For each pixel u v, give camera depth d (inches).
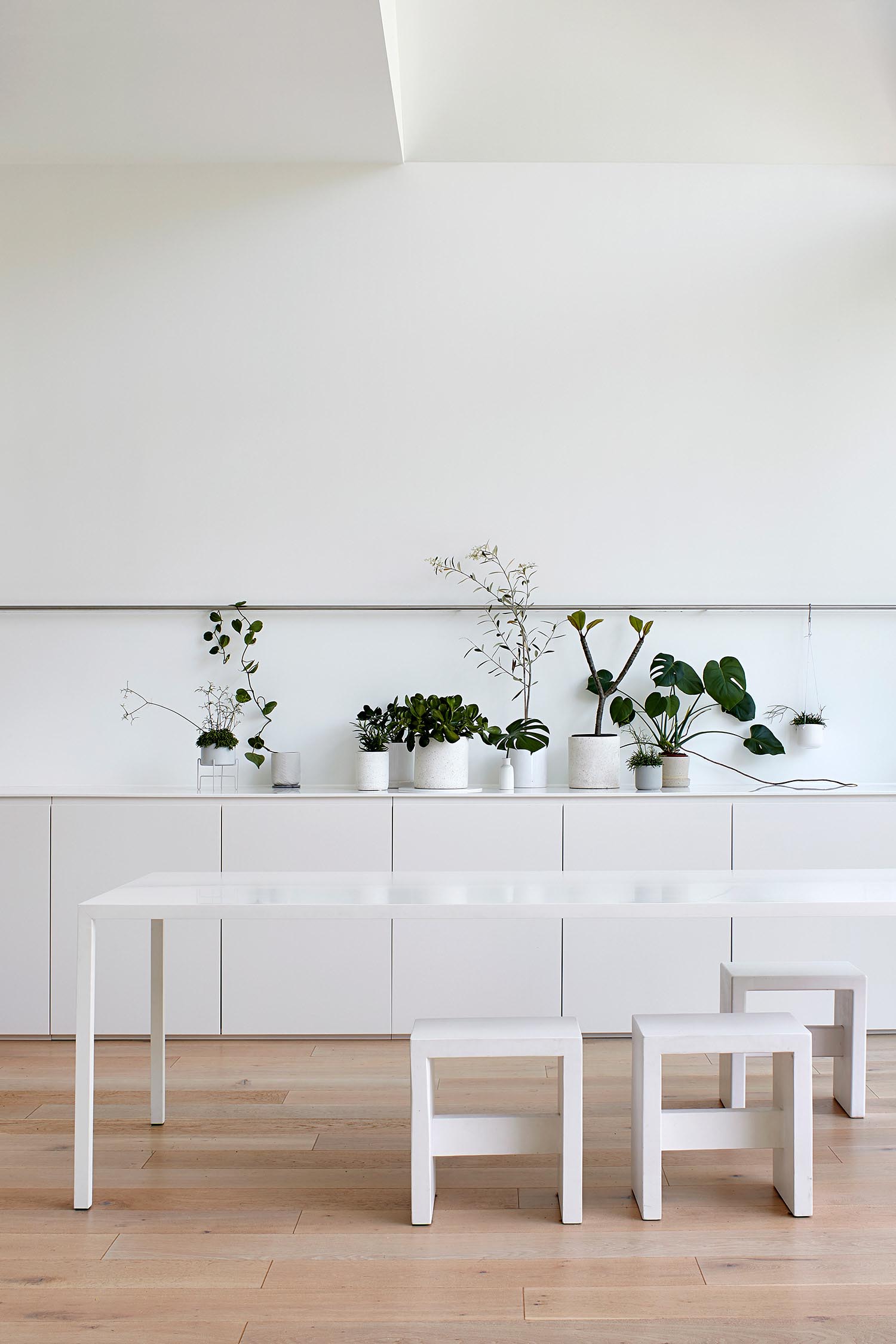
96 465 152.5
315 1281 76.0
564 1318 71.0
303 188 153.0
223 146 149.3
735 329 153.8
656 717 153.3
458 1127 85.4
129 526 152.6
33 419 152.6
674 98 149.2
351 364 153.3
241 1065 125.3
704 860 136.5
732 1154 99.3
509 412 153.5
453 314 153.6
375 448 153.2
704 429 153.6
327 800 136.4
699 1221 85.0
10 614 152.6
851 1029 107.3
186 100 137.8
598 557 153.2
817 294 153.9
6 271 152.3
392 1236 82.8
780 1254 79.7
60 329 152.5
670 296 153.9
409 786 150.2
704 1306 72.4
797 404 153.6
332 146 149.6
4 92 135.6
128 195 152.8
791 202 153.7
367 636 153.1
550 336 153.9
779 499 153.5
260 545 152.7
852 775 153.1
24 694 152.3
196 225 152.8
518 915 85.7
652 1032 86.5
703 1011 134.4
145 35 123.4
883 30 143.3
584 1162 97.0
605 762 144.2
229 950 134.9
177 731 152.7
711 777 152.8
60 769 152.4
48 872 135.8
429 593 152.9
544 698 153.4
